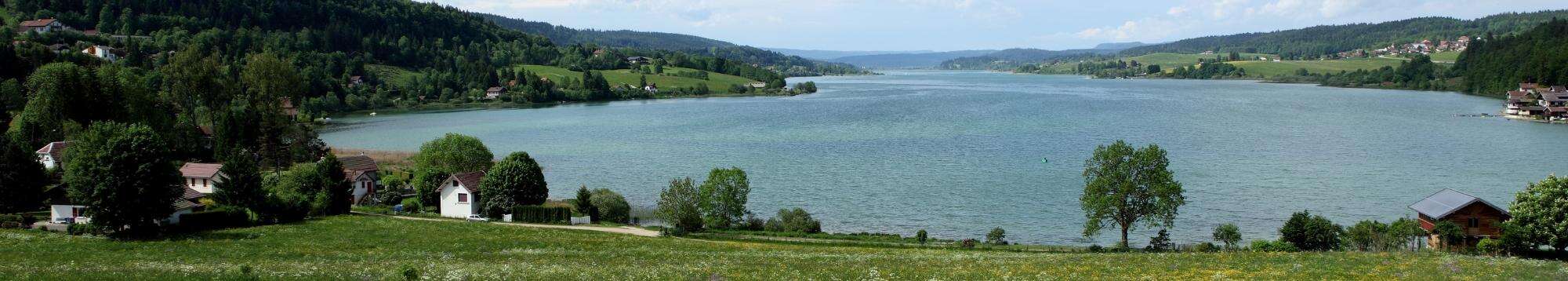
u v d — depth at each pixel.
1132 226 79.25
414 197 100.12
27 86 157.62
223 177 78.50
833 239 73.94
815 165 123.25
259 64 149.25
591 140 163.75
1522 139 147.25
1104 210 67.50
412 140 171.50
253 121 120.62
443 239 67.19
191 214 72.81
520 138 171.25
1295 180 103.75
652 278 43.94
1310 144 139.62
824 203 94.62
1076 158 125.94
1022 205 91.44
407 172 116.56
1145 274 44.59
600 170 122.56
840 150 140.25
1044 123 183.75
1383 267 45.72
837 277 44.38
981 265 48.97
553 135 176.88
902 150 138.50
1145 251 64.94
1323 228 63.03
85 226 69.81
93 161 66.94
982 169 116.44
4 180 76.19
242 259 54.78
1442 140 145.88
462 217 87.62
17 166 77.06
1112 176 67.31
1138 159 66.69
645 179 114.62
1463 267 45.53
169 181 70.31
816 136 163.38
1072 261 50.81
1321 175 107.19
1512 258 50.56
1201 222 81.38
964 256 55.97
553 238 69.00
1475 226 62.00
